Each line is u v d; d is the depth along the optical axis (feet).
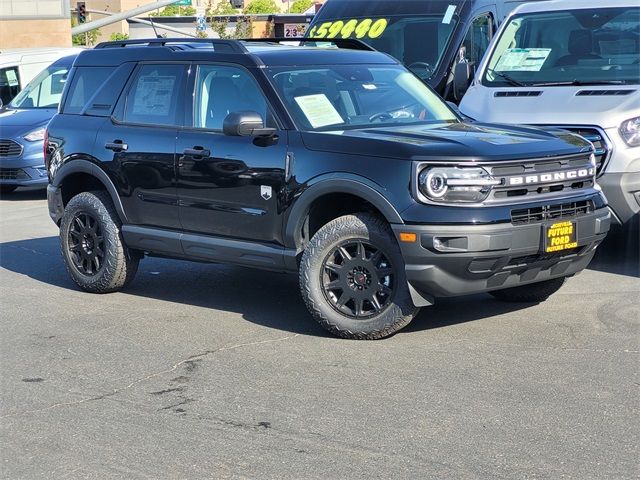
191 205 24.89
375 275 21.68
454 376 19.56
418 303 21.29
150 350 22.18
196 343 22.59
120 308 26.08
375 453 16.01
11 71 59.52
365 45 27.61
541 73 31.91
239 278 29.35
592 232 22.11
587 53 31.76
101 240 27.40
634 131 27.94
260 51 24.89
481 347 21.40
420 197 20.74
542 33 33.04
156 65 26.43
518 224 20.88
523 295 24.89
